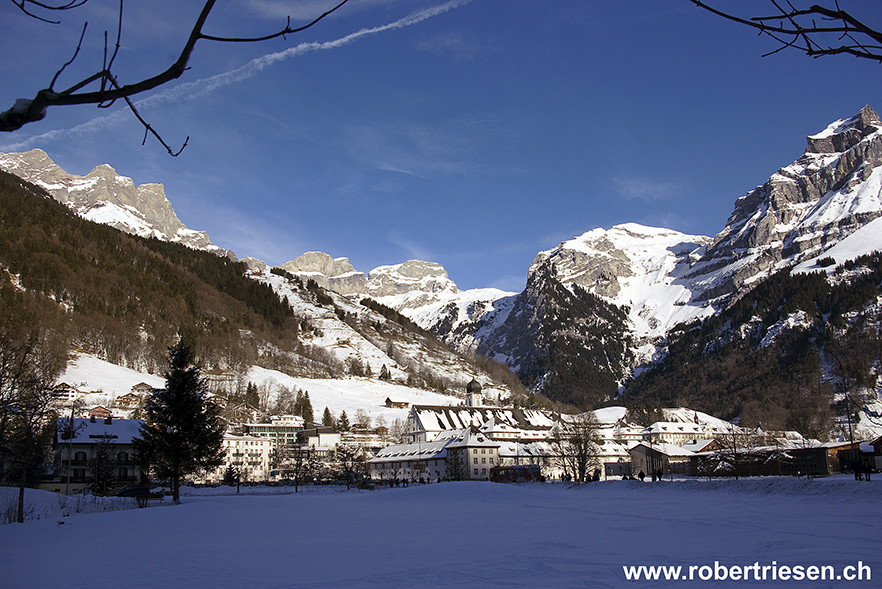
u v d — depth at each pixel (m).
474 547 34.41
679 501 62.41
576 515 52.38
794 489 61.31
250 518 57.72
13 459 82.25
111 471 117.06
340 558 32.09
